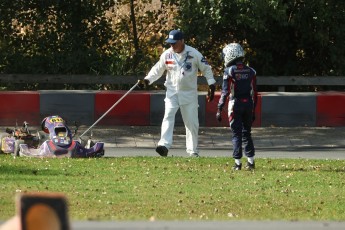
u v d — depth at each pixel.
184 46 43.62
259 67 66.12
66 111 56.53
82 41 66.12
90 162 39.19
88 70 65.62
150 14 66.62
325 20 62.09
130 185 31.67
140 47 67.19
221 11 60.66
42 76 63.00
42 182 31.53
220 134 54.28
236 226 15.82
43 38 65.75
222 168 38.22
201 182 33.06
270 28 64.69
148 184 32.09
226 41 65.06
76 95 56.53
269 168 38.78
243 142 38.31
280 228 15.84
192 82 43.72
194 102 44.00
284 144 52.09
